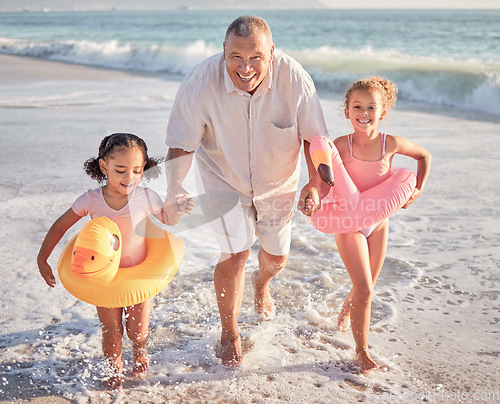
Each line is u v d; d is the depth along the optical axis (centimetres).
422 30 4356
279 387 286
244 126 300
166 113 1045
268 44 279
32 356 314
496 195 593
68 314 359
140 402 275
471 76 1279
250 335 337
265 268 347
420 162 344
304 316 362
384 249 324
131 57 2191
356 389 284
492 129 942
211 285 402
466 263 434
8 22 9906
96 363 307
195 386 288
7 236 475
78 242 273
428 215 543
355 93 322
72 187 599
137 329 295
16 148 773
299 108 305
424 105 1240
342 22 6650
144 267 287
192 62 1980
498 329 339
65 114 1044
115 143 282
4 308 364
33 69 1970
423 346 322
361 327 302
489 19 7075
